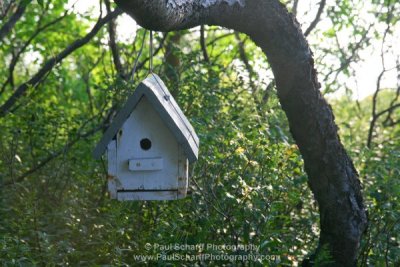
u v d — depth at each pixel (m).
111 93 9.66
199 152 8.31
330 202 7.46
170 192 6.18
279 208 8.25
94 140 10.59
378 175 8.84
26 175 10.19
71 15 14.27
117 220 7.79
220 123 8.88
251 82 10.00
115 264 7.60
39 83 11.90
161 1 5.46
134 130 6.11
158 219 8.30
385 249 8.50
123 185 6.14
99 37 12.66
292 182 8.42
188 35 14.81
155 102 5.94
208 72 10.20
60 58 11.30
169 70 10.64
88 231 8.42
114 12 10.88
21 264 7.27
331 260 7.57
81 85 15.07
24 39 14.31
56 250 7.76
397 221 8.25
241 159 8.11
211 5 6.23
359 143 12.73
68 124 10.47
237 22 6.71
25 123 10.48
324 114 7.28
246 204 7.92
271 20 6.78
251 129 8.17
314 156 7.39
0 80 15.66
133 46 11.94
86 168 10.26
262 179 8.02
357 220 7.52
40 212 8.63
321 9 11.70
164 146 6.13
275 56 7.02
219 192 8.05
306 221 8.82
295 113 7.27
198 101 9.28
